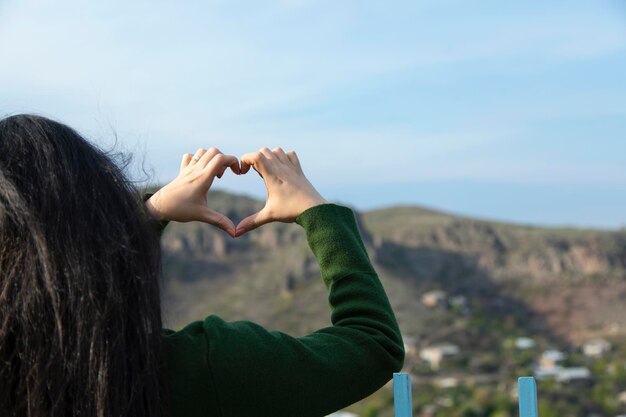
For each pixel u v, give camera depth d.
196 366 1.89
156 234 2.09
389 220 141.88
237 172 2.30
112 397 1.75
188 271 109.06
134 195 2.02
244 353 1.91
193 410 1.88
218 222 2.21
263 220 2.23
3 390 1.76
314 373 1.95
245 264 113.00
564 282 122.69
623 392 76.31
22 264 1.78
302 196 2.23
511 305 116.94
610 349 98.44
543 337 104.75
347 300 2.12
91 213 1.86
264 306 100.12
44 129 1.96
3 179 1.85
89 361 1.75
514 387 77.56
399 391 2.11
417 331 98.12
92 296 1.77
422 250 127.62
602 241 129.75
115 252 1.84
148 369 1.82
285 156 2.31
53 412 1.72
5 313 1.76
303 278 106.12
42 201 1.83
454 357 89.44
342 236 2.18
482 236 133.75
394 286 111.00
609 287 121.12
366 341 2.04
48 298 1.77
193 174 2.22
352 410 62.75
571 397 74.50
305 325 95.12
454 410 69.62
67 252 1.79
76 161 1.93
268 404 1.90
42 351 1.74
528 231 137.50
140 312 1.84
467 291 118.88
